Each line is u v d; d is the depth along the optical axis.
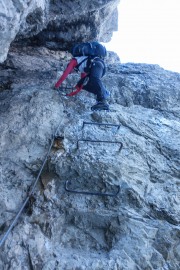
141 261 2.88
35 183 3.46
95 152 3.87
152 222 3.18
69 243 3.08
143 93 5.59
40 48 8.83
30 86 5.39
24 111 4.48
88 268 2.79
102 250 3.03
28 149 3.93
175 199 3.46
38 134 4.15
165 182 3.69
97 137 4.18
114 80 5.84
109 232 3.12
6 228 3.02
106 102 4.83
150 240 3.04
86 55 4.68
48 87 5.38
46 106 4.67
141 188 3.53
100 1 6.24
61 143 4.02
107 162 3.68
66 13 6.34
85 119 4.62
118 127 4.34
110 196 3.34
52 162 3.68
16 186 3.46
